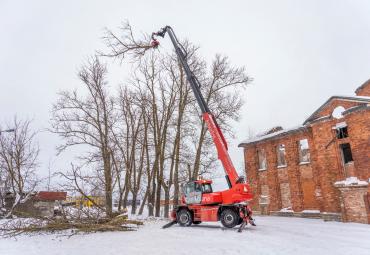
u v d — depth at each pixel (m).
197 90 15.98
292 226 16.17
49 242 11.48
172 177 25.92
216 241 10.77
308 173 23.80
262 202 27.72
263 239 11.13
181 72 24.59
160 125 26.20
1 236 13.45
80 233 13.82
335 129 20.80
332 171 20.31
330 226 16.02
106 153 23.17
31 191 21.67
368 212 16.97
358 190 17.56
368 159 17.45
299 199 24.02
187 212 16.64
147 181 28.30
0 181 23.67
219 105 24.56
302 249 9.09
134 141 27.86
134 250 9.13
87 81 25.64
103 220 15.59
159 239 11.45
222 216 15.16
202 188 16.58
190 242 10.59
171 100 26.14
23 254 9.17
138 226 16.53
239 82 25.17
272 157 27.20
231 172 15.11
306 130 23.81
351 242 10.52
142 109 26.50
